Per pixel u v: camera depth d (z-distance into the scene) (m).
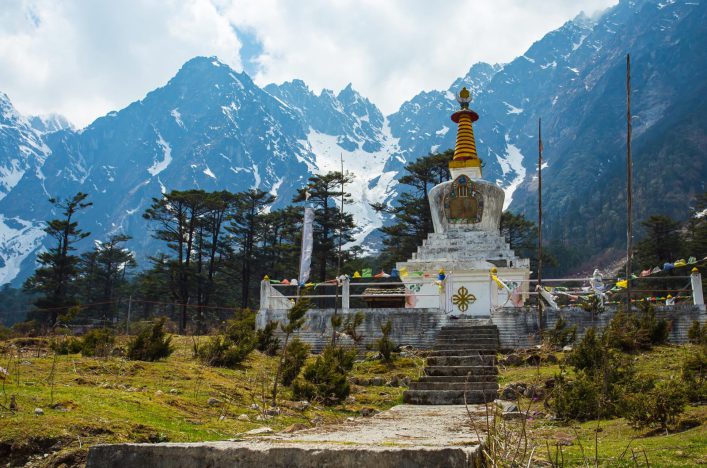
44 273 61.56
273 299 30.44
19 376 13.85
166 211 60.12
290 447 7.41
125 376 15.85
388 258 64.75
